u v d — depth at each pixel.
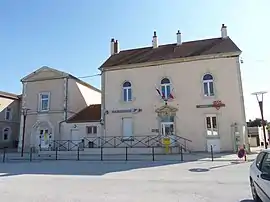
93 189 8.20
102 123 23.66
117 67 24.19
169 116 22.05
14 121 33.31
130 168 13.27
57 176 11.11
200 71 21.94
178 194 7.30
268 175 5.12
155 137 21.95
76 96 27.59
